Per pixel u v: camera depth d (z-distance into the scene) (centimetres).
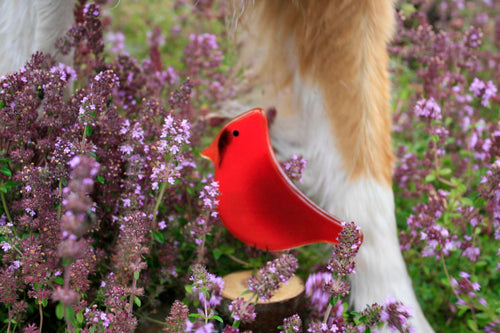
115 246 298
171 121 270
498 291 356
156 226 295
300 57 324
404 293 313
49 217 260
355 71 305
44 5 325
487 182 330
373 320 258
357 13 301
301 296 296
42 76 284
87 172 200
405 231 390
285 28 333
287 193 294
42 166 303
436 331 342
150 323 315
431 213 354
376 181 313
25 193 269
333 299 251
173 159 285
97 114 285
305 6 310
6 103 278
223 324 290
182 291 337
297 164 325
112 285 265
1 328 281
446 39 504
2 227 257
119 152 306
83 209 196
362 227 310
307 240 301
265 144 295
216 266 353
